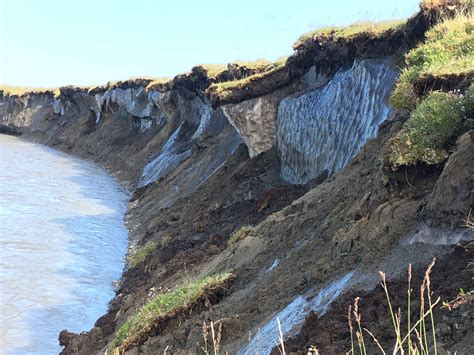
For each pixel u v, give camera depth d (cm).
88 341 1076
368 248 585
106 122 5703
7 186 3344
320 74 1688
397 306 436
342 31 1555
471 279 414
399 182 631
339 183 953
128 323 917
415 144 616
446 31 987
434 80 800
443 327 368
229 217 1614
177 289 980
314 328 480
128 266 1766
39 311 1360
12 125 8075
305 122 1568
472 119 605
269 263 881
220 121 2764
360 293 506
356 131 1250
